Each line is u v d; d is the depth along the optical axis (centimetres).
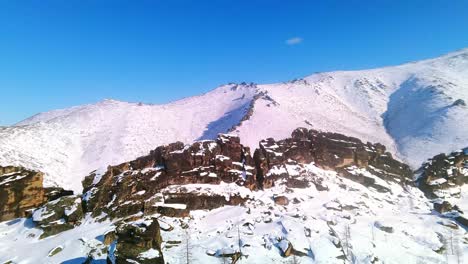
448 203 12631
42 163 16088
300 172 13288
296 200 11738
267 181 12481
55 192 11262
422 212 12419
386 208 12594
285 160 13588
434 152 18350
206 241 8819
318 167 14238
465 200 13875
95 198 10106
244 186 12000
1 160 14700
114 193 10306
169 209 9981
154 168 11675
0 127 18412
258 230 9500
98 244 8194
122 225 7256
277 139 17675
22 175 10750
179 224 9600
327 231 9694
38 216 9394
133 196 10350
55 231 9175
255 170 12650
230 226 9719
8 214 10238
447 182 14675
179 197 10712
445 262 8950
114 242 7156
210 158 12238
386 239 9788
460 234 10744
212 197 11019
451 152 16800
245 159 12838
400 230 10494
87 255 7775
